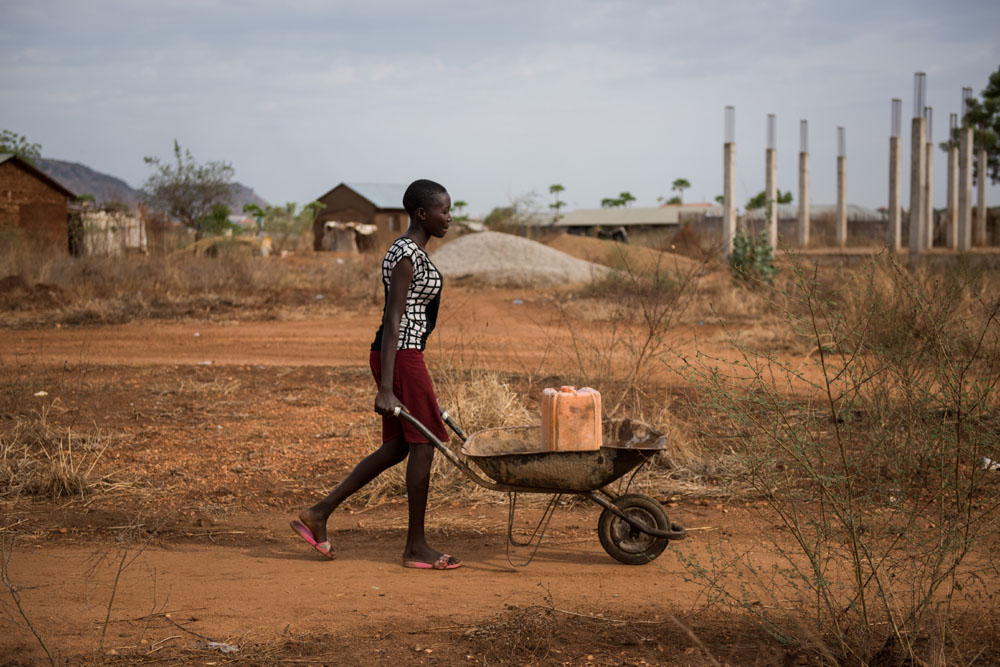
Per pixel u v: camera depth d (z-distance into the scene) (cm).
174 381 952
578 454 430
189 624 371
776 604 369
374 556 482
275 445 699
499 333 1338
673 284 1584
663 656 336
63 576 434
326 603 400
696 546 486
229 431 740
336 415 800
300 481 617
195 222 3778
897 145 2859
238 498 582
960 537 344
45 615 378
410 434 454
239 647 346
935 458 396
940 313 420
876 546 379
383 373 441
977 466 369
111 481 602
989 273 1308
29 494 576
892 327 455
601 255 2811
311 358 1138
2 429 711
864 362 421
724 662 328
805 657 328
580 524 538
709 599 388
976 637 333
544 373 941
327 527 537
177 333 1370
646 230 5528
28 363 1048
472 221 3600
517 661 333
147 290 1783
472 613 385
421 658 336
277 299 1762
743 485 584
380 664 331
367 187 4972
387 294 450
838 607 351
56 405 813
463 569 456
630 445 459
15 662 327
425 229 455
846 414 428
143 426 750
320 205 4862
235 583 429
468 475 444
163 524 530
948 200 3566
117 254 2077
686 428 664
